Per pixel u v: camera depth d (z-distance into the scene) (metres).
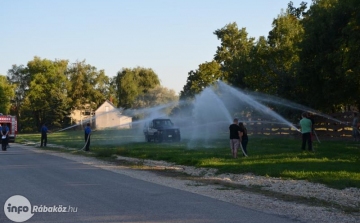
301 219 9.88
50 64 100.25
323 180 14.55
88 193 13.26
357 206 11.27
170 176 17.61
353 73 27.03
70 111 98.88
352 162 18.50
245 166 18.25
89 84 103.06
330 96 31.81
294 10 48.78
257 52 43.03
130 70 97.94
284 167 17.39
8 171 19.11
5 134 34.62
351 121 31.42
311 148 23.70
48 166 21.42
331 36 30.70
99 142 40.78
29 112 100.31
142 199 12.30
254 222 9.58
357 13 25.30
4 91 97.31
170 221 9.65
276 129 41.06
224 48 70.25
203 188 14.37
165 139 36.56
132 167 20.97
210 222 9.57
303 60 33.09
